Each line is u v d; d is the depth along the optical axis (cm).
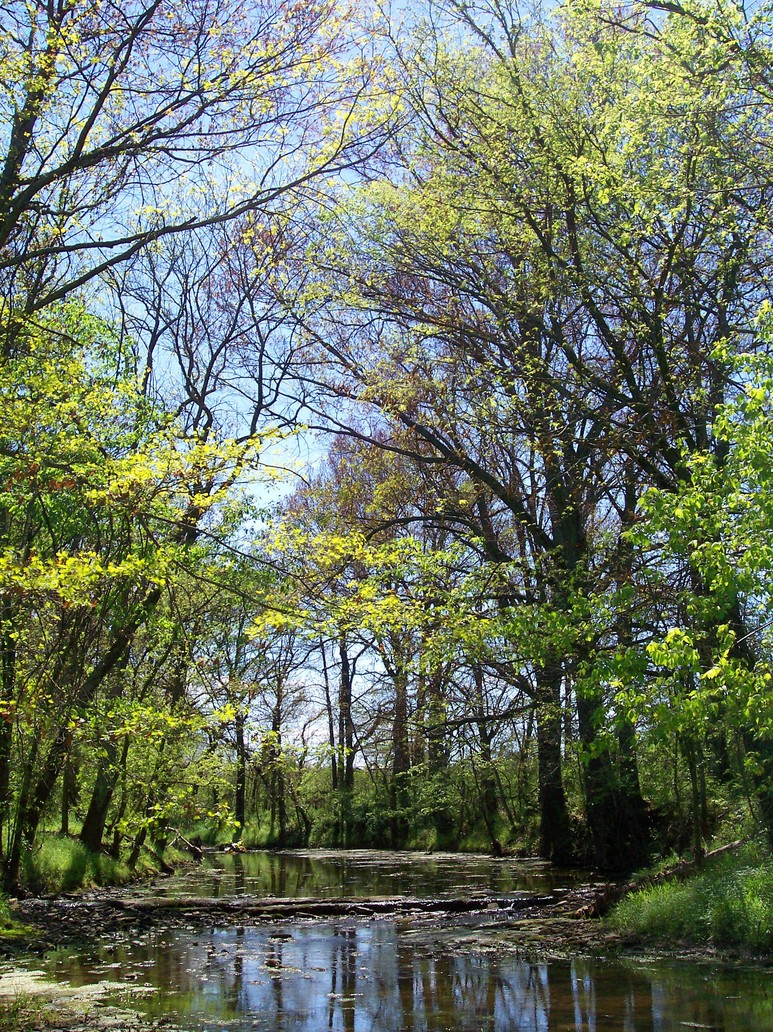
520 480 2258
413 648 1673
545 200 1645
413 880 2516
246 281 2323
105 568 920
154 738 1155
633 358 1672
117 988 1182
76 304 1559
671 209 1380
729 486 956
